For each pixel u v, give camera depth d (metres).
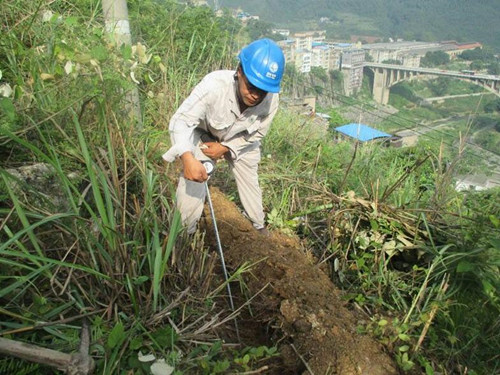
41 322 2.14
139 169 3.38
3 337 2.01
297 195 4.46
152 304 2.56
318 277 3.22
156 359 2.28
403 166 5.84
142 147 3.63
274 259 3.18
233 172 3.56
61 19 4.02
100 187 3.13
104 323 2.37
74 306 2.45
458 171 4.93
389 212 3.76
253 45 2.80
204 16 7.33
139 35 5.99
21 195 2.73
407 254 3.58
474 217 3.80
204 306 2.78
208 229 3.66
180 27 6.87
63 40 3.62
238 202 4.47
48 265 2.14
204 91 2.89
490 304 3.04
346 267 3.62
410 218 3.73
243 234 3.56
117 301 2.51
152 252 2.68
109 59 3.56
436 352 2.79
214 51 6.88
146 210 2.90
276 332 2.83
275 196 4.46
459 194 4.47
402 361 2.48
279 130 6.16
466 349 2.83
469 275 3.13
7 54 3.47
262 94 2.88
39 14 4.16
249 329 2.95
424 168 6.04
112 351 2.19
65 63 3.46
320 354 2.52
